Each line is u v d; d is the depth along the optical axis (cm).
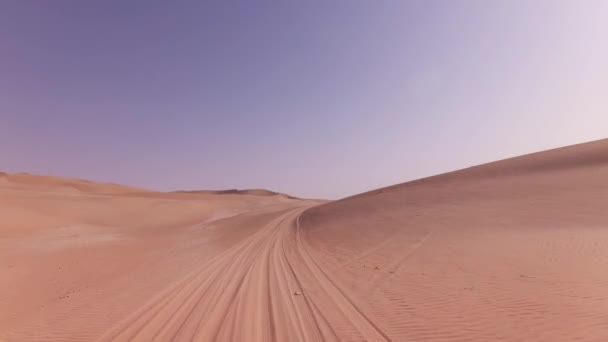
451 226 1938
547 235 1499
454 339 584
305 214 4119
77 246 1888
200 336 641
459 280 950
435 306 755
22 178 9475
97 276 1206
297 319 719
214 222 3953
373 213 2848
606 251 1158
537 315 652
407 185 4822
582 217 1833
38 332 686
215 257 1612
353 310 767
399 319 694
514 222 1875
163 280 1144
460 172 4569
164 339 634
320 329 659
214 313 775
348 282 1038
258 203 8569
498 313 680
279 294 927
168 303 868
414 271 1102
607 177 2612
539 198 2381
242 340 617
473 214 2198
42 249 1745
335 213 3347
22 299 916
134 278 1174
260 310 786
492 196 2716
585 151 3634
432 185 3997
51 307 849
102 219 3472
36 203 3503
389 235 1895
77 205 3862
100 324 723
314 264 1353
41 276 1182
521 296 768
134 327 700
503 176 3556
